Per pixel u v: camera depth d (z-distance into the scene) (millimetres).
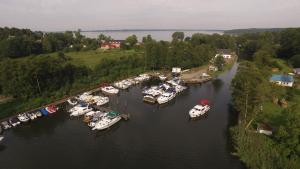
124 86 116750
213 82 131125
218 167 55781
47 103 94625
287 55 185000
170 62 153250
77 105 91125
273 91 83250
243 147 57656
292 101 87562
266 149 54219
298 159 50844
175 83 121938
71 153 62750
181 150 63250
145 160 59250
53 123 80250
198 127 76312
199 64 166000
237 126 68500
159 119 82875
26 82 95312
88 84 114375
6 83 95062
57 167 56812
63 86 108312
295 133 52312
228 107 92562
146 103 98375
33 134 73000
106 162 58688
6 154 62281
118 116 81188
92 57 196625
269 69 124000
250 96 71312
